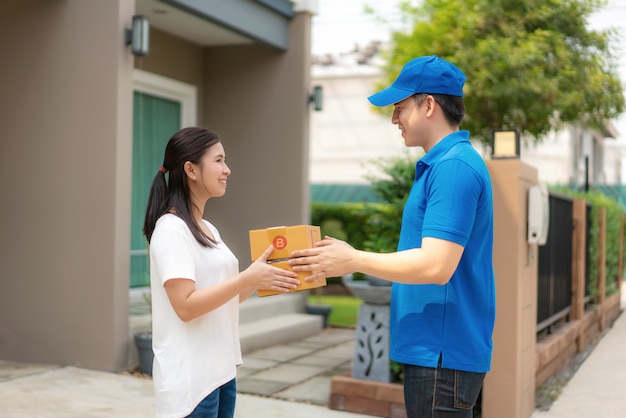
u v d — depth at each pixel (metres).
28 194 5.84
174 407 2.19
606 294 10.08
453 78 2.28
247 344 6.70
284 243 2.20
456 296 2.21
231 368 2.34
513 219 4.30
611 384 5.82
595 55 10.49
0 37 5.94
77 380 5.25
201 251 2.28
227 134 8.59
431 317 2.22
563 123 11.06
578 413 4.88
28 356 5.82
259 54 8.43
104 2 5.62
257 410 4.73
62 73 5.74
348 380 4.75
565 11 10.16
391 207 4.86
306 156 8.31
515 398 4.27
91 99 5.65
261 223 8.40
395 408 4.59
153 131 8.14
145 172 8.04
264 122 8.41
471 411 2.30
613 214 10.36
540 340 6.01
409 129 2.32
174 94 8.39
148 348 5.52
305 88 8.26
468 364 2.20
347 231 11.82
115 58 5.59
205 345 2.25
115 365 5.55
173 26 7.79
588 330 8.13
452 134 2.27
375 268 2.12
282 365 6.23
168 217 2.25
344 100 17.25
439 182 2.15
